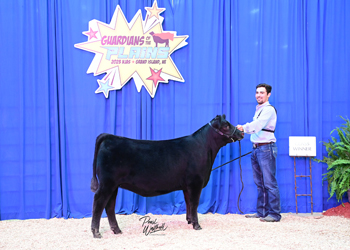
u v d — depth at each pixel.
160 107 4.02
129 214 3.90
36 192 3.90
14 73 3.87
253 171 3.78
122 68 3.92
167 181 3.08
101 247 2.74
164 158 3.06
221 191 4.06
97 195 2.95
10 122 3.87
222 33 3.99
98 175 2.98
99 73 3.90
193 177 3.12
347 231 3.15
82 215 3.88
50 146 3.89
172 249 2.64
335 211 3.86
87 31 3.91
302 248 2.66
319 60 4.02
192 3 3.97
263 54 4.02
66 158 3.92
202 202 4.02
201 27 3.99
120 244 2.81
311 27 3.99
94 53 3.93
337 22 4.05
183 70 4.02
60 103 3.87
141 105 3.96
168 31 3.92
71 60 3.92
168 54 3.93
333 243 2.79
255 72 4.01
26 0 3.86
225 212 3.96
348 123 3.88
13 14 3.85
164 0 3.98
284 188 4.05
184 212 3.99
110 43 3.91
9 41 3.85
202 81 4.00
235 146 4.04
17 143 3.88
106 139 3.02
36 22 3.87
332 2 4.02
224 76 4.05
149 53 3.93
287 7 3.99
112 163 2.94
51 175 3.92
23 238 3.06
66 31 3.91
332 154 3.90
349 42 4.04
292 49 4.02
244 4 3.98
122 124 3.95
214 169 3.84
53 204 3.92
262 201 3.74
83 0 3.91
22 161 3.84
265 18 4.01
